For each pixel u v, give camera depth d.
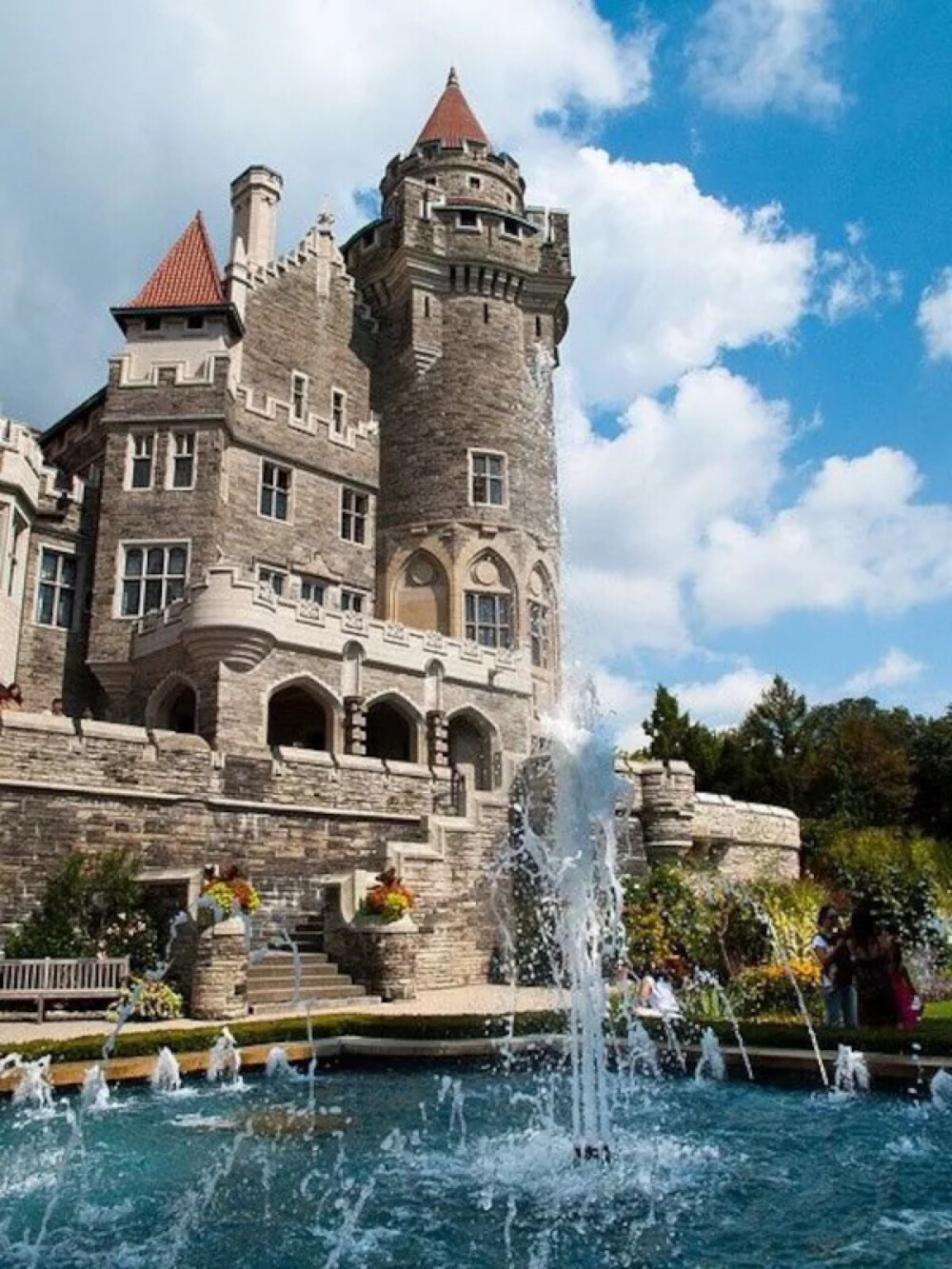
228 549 29.98
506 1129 10.04
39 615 29.02
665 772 28.53
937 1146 9.38
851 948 14.01
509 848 23.12
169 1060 11.84
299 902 20.88
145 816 19.47
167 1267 6.48
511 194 41.16
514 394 36.69
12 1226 7.24
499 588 34.47
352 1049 13.51
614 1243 6.98
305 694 28.50
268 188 36.34
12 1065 11.01
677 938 21.03
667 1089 12.02
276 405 32.31
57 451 35.69
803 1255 6.74
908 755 53.66
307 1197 7.95
